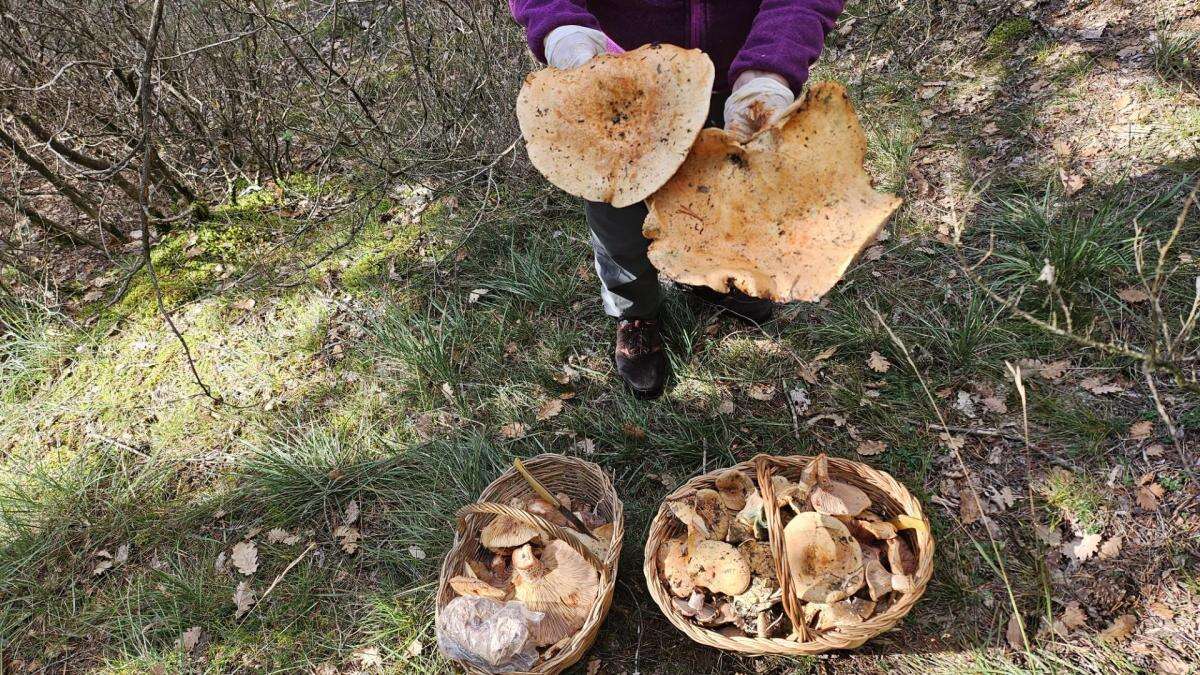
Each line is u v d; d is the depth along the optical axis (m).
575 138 1.60
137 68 3.18
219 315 3.21
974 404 2.45
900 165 3.17
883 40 3.80
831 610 1.87
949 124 3.34
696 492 2.10
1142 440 2.26
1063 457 2.28
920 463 2.34
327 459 2.62
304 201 3.69
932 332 2.62
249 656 2.22
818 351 2.67
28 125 3.13
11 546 2.55
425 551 2.36
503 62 3.46
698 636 1.86
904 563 1.95
